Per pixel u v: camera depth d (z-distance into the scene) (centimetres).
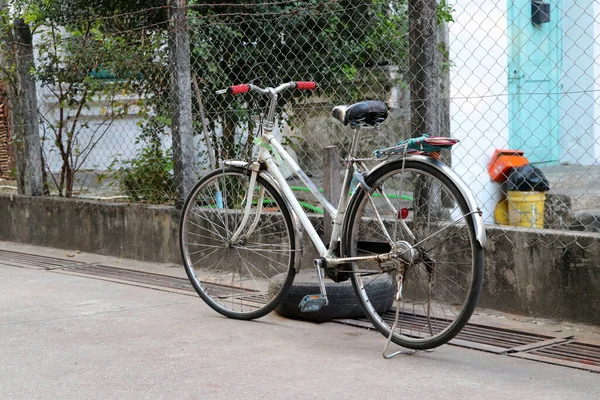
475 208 344
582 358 361
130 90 677
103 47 689
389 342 370
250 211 461
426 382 327
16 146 790
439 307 457
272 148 439
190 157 626
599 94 796
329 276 409
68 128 753
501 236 441
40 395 318
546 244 424
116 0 709
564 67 793
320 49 664
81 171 751
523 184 614
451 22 636
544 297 427
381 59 659
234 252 517
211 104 655
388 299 427
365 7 646
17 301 503
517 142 725
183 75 619
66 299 508
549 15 767
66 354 377
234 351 380
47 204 744
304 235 540
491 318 436
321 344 392
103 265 646
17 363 363
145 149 686
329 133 679
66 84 738
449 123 596
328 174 472
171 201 662
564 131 790
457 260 455
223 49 656
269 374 342
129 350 384
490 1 682
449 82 594
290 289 443
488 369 345
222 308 457
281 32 636
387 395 311
